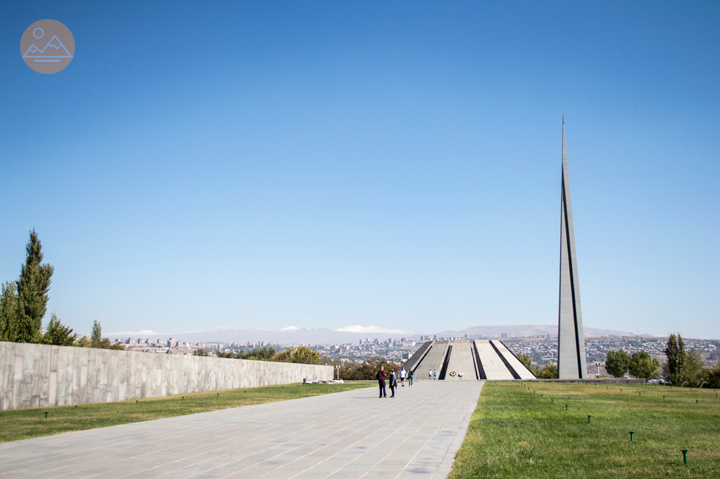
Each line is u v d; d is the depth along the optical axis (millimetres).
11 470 10422
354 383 63656
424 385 53031
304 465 10852
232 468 10570
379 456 11883
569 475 9352
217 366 50188
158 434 15867
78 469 10508
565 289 76375
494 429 16188
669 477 9156
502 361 95812
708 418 19688
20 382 26734
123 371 35500
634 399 31656
